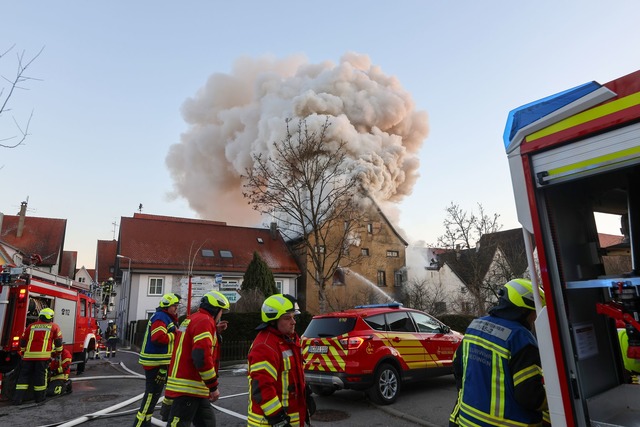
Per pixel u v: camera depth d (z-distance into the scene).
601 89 2.12
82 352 12.61
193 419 4.21
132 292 28.41
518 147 2.43
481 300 21.34
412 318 8.20
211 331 4.07
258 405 2.96
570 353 2.17
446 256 27.34
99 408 7.32
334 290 31.83
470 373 2.57
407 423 6.12
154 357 5.27
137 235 30.70
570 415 2.10
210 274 30.20
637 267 2.53
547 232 2.29
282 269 31.92
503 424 2.37
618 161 2.03
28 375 7.80
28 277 8.53
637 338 2.25
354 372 6.83
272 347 2.99
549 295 2.23
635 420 2.20
